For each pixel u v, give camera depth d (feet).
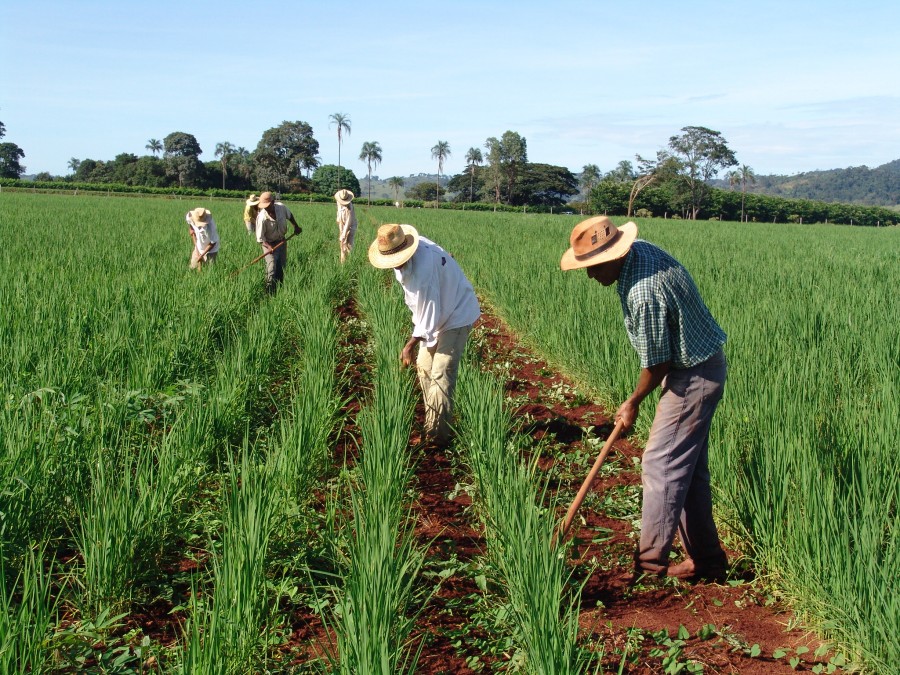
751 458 14.98
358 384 25.88
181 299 28.96
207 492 15.57
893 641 10.27
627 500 16.90
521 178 399.44
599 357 24.02
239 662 10.18
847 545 11.60
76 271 36.83
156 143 489.67
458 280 19.45
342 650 9.60
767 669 11.28
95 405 17.37
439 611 12.73
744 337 23.30
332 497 16.12
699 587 13.66
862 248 77.00
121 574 12.25
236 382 19.86
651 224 142.31
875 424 15.67
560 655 9.62
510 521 12.57
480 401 18.31
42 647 10.16
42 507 13.71
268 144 429.79
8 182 232.32
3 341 21.80
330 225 93.09
